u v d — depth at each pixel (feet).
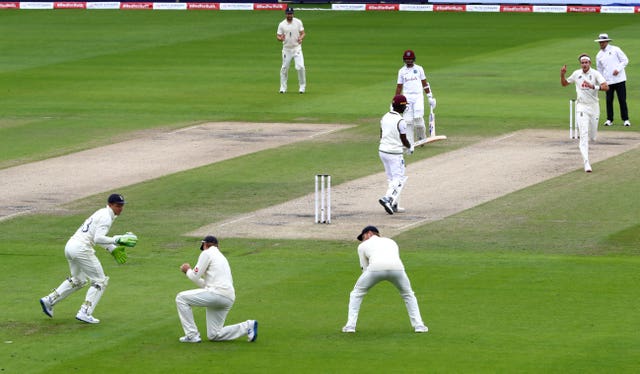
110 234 281.95
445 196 321.73
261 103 498.28
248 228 288.10
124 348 195.93
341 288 233.55
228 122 453.99
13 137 423.23
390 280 202.08
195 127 443.32
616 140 410.52
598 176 346.54
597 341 195.52
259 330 206.39
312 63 624.18
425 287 233.35
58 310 220.84
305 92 526.98
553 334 200.23
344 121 453.17
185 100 508.12
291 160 377.30
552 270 245.04
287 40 517.96
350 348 194.39
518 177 346.74
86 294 228.84
